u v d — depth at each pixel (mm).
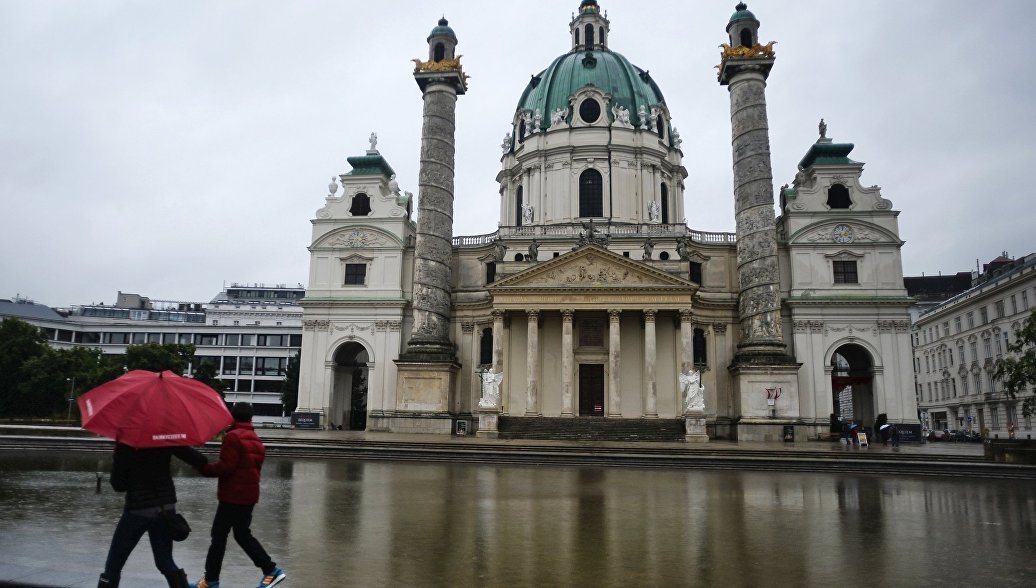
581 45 74062
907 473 26531
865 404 56438
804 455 31109
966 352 75812
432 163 54531
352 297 57906
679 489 20688
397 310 57281
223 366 98625
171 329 100688
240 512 8258
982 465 26781
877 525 14453
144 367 65625
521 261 57062
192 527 13133
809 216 55219
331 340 57781
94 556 10398
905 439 51438
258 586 8789
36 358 60750
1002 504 18141
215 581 8195
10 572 8883
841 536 13125
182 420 7566
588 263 53375
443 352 53000
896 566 10648
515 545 11820
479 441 39031
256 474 8438
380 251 58438
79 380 62938
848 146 57062
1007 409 66625
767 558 11102
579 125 65250
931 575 10102
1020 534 13562
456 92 56750
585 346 55594
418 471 25219
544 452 31828
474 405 56938
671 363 54906
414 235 61906
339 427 59656
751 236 50625
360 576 9484
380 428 53750
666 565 10500
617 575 9836
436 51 55906
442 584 9156
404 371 52281
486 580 9414
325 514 14773
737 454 31547
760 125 51062
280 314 110438
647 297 52406
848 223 54906
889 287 53812
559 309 53156
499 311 53844
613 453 31812
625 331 55812
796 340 53875
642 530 13453
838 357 95125
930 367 85812
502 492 19250
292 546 11406
